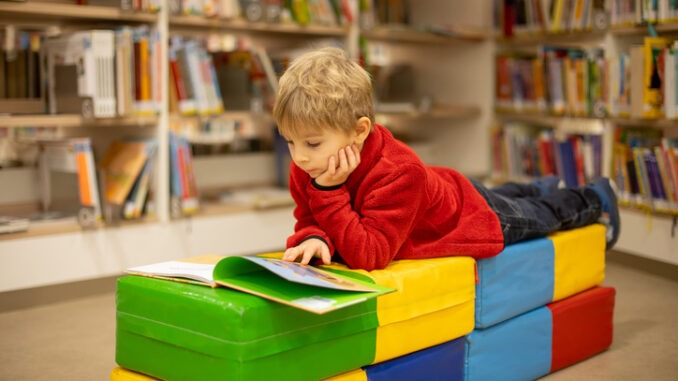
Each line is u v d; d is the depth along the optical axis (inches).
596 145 138.1
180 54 124.6
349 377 57.5
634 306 106.5
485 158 165.0
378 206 61.1
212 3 126.7
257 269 58.2
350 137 59.0
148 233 121.3
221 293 52.4
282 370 52.2
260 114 137.9
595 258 83.7
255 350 50.2
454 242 66.7
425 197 63.9
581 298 82.1
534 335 75.7
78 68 114.1
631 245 129.5
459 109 162.6
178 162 122.6
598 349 85.3
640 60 123.9
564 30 144.3
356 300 51.1
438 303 63.6
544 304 77.5
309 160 58.5
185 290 53.4
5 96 116.4
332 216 60.1
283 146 150.6
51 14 118.3
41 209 125.0
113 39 114.7
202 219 127.3
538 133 158.7
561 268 78.4
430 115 157.6
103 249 116.4
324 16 142.6
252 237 133.8
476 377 69.4
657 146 129.9
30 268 109.1
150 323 55.3
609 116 133.3
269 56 146.6
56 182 127.3
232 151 149.9
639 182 127.2
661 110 123.8
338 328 55.3
